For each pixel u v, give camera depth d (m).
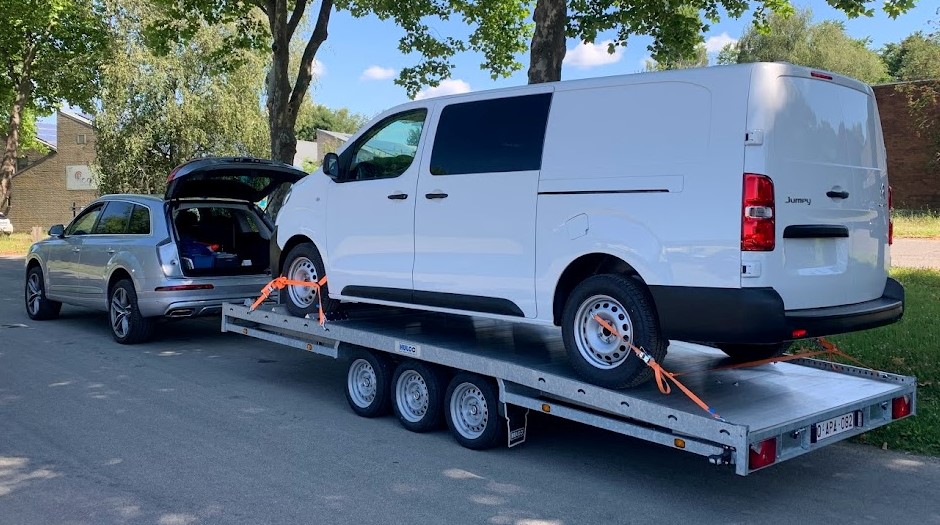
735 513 4.46
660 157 4.63
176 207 9.23
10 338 9.91
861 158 5.05
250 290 9.40
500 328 6.77
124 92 29.94
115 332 9.57
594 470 5.19
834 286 4.73
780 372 5.66
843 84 4.96
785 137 4.44
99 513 4.39
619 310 4.80
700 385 5.17
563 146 5.13
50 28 28.53
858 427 4.80
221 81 30.72
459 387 5.69
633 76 4.87
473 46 15.66
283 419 6.35
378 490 4.77
